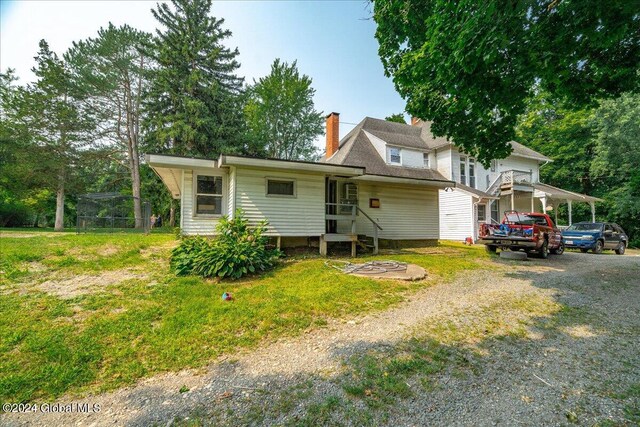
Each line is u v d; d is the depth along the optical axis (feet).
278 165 28.02
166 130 65.00
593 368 10.10
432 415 7.49
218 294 17.21
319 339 12.21
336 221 38.96
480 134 26.45
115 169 83.20
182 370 9.76
